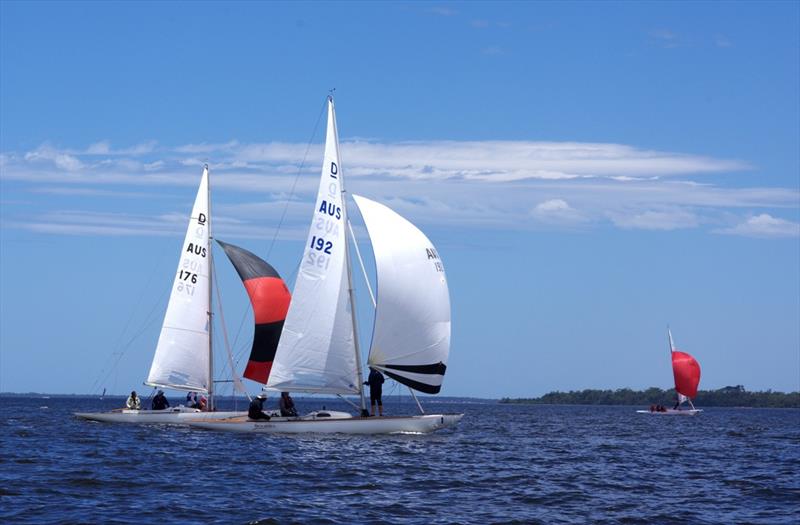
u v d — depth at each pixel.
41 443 74.56
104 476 52.94
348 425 77.31
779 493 52.25
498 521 41.81
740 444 96.31
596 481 56.81
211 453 65.81
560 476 59.12
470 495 49.19
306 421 78.50
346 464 60.16
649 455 78.31
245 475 54.31
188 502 44.50
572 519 42.81
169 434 82.69
